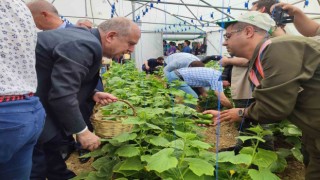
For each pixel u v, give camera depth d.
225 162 2.04
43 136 2.20
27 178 1.67
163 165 1.61
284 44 1.67
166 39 17.19
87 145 2.06
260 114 1.80
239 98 3.35
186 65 4.69
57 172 2.86
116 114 2.92
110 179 2.24
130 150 2.13
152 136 2.32
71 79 1.87
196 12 16.02
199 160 1.80
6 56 1.34
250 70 2.04
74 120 1.92
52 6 3.32
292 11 2.61
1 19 1.31
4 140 1.34
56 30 2.10
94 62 2.12
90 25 4.59
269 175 1.73
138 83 4.78
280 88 1.63
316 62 1.64
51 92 1.87
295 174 3.14
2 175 1.54
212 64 7.29
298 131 3.21
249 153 2.07
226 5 13.57
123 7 14.73
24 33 1.41
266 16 2.01
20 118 1.37
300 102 1.75
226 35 2.18
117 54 2.40
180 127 2.89
